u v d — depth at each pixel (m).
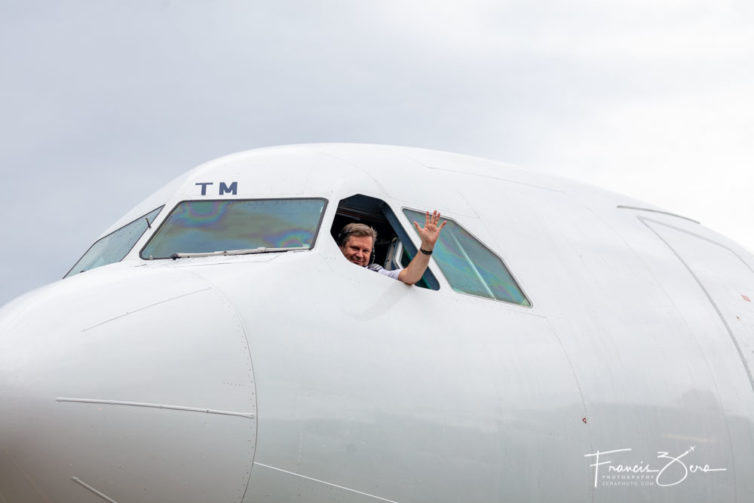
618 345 12.94
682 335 14.09
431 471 10.32
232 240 11.52
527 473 11.13
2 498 9.20
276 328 9.84
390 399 10.18
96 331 9.34
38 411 8.87
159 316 9.56
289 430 9.46
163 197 12.74
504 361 11.41
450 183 13.43
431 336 10.94
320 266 10.76
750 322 15.52
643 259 15.08
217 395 9.25
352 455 9.80
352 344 10.22
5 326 9.60
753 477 14.06
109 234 13.85
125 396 9.02
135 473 8.98
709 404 13.73
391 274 11.52
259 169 12.47
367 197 12.12
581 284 13.38
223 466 9.16
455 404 10.66
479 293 12.05
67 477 8.92
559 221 14.42
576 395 11.94
